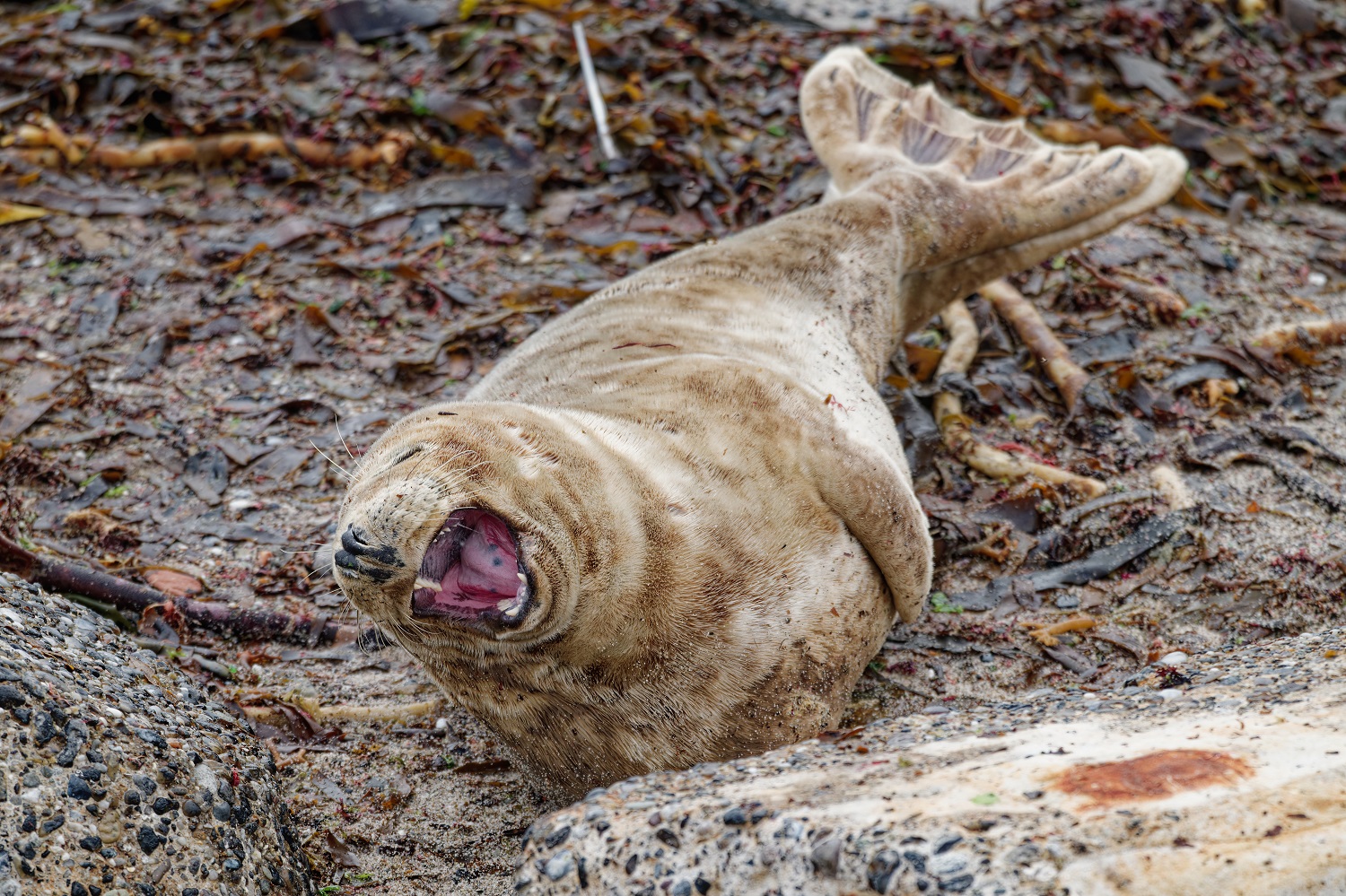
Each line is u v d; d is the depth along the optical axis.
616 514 9.07
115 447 14.56
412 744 11.07
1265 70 22.17
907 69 20.91
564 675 9.41
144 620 12.07
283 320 16.53
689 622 9.40
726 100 20.34
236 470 14.34
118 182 19.14
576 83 20.28
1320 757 6.75
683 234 18.08
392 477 8.43
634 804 7.79
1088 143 19.92
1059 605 12.48
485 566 9.02
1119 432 14.77
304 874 9.21
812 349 12.41
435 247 17.84
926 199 14.35
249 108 19.78
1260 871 6.02
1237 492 13.80
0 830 7.50
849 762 8.01
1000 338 16.36
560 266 17.62
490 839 10.08
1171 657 10.42
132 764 8.21
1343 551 12.73
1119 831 6.38
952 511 13.64
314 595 12.68
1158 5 23.08
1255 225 19.00
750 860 6.98
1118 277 17.47
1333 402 15.42
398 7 21.89
